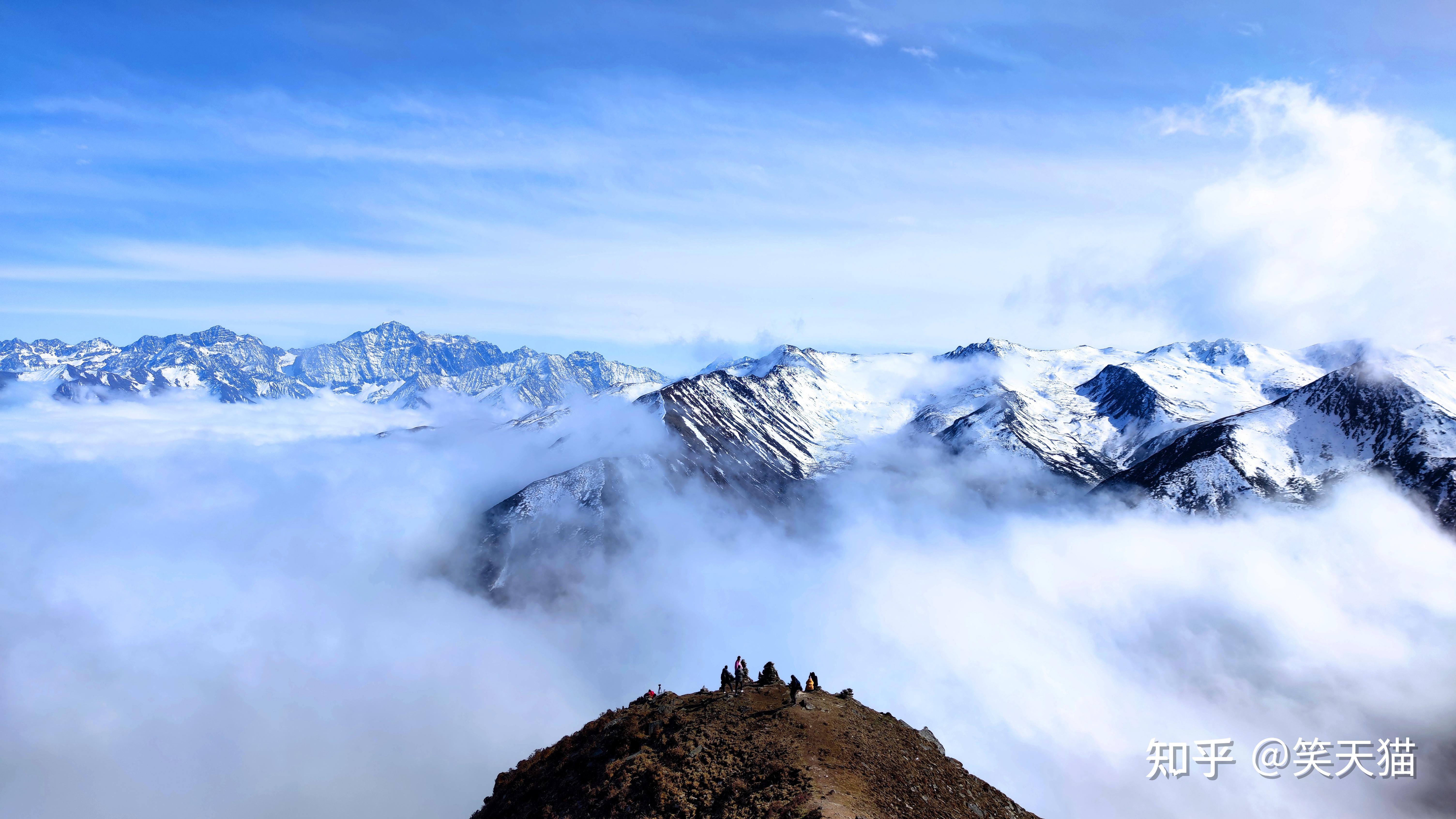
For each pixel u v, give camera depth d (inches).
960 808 1467.8
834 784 1332.4
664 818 1306.6
